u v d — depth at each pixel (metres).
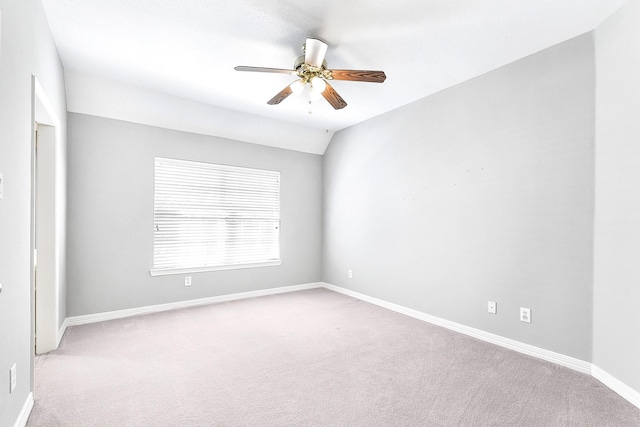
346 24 2.27
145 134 3.72
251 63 2.88
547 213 2.54
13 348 1.55
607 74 2.19
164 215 3.86
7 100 1.46
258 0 2.03
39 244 2.60
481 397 1.99
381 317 3.61
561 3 2.03
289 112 4.12
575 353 2.37
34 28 1.89
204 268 4.11
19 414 1.64
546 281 2.54
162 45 2.58
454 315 3.22
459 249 3.18
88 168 3.39
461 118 3.19
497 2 2.03
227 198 4.32
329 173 5.09
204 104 3.84
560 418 1.78
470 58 2.73
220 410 1.84
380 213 4.14
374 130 4.26
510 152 2.79
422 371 2.34
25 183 1.74
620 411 1.85
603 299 2.19
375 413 1.82
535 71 2.63
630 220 2.00
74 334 3.00
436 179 3.42
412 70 2.95
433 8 2.09
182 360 2.48
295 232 4.94
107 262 3.49
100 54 2.73
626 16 2.03
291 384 2.14
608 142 2.17
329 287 5.04
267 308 3.93
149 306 3.74
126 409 1.84
